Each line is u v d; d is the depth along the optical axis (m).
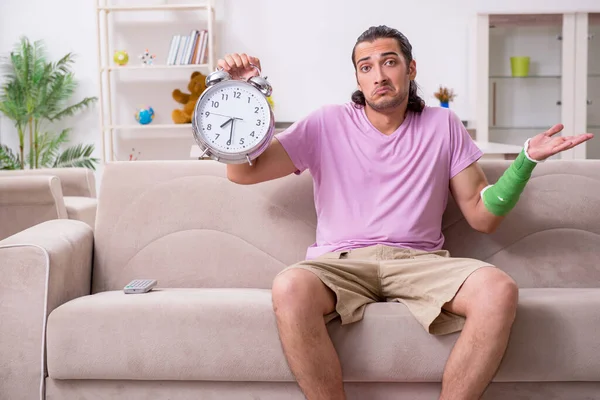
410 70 2.31
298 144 2.29
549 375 1.94
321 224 2.31
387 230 2.22
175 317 1.97
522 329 1.93
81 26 7.18
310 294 1.89
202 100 2.16
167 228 2.48
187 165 2.55
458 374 1.85
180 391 2.01
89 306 2.00
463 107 7.19
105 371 1.98
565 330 1.93
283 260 2.46
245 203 2.49
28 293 2.04
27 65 6.80
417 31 7.13
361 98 2.35
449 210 2.45
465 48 7.13
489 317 1.84
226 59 2.25
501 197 2.16
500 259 2.42
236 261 2.46
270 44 7.17
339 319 1.96
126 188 2.53
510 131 6.93
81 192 4.91
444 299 1.91
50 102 6.93
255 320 1.96
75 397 2.02
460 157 2.29
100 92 6.84
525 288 2.38
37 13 7.16
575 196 2.45
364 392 1.98
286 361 1.94
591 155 6.96
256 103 2.16
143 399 2.01
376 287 2.09
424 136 2.28
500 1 7.09
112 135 7.14
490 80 6.90
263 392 2.00
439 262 2.04
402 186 2.25
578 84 6.89
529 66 6.89
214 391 2.00
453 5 7.11
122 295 2.14
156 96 7.23
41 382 2.02
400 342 1.92
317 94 7.20
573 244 2.43
